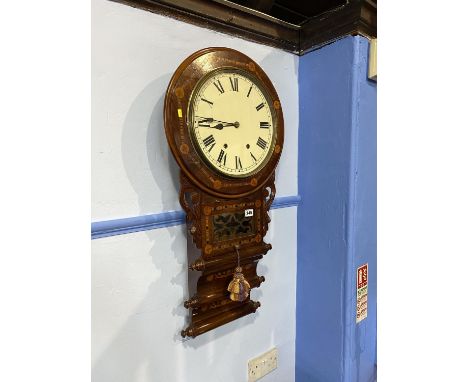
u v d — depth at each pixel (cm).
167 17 75
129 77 71
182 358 85
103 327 71
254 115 79
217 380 93
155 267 78
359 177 96
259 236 85
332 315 102
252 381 102
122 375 75
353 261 97
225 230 78
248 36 91
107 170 69
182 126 68
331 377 104
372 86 97
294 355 114
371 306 107
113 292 72
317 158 102
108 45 68
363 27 91
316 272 105
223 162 74
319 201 103
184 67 70
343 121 94
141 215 74
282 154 103
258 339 103
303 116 105
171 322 81
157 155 76
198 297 78
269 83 83
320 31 98
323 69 98
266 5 92
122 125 70
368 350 107
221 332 93
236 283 77
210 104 72
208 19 82
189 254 81
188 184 72
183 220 81
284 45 100
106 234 70
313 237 105
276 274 106
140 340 77
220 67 73
